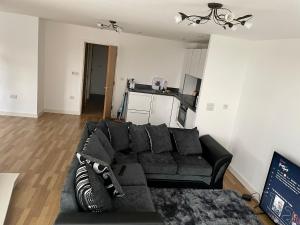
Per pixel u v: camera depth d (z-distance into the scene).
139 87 7.09
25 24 5.62
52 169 3.83
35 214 2.79
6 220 2.64
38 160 4.07
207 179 3.68
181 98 6.11
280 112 3.49
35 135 5.14
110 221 2.03
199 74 5.39
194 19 2.96
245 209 3.34
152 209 2.45
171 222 2.90
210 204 3.35
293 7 1.95
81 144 3.05
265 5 1.99
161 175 3.53
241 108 4.63
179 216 3.02
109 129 3.73
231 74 4.64
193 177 3.63
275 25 2.72
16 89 6.00
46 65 6.58
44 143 4.79
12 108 6.13
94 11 3.44
